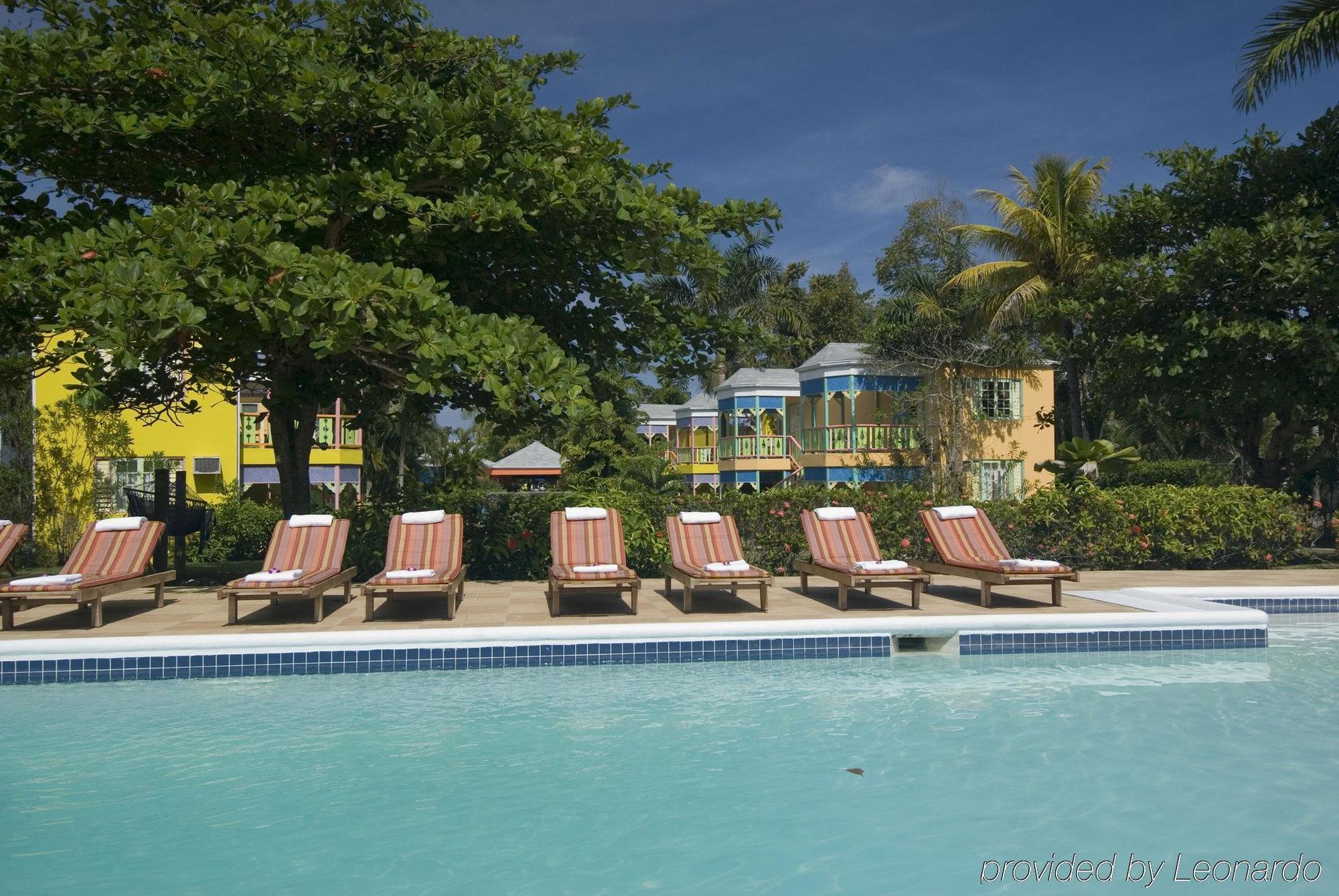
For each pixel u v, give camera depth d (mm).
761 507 13336
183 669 7828
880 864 4176
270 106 10594
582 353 13875
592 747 5977
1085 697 7277
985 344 30266
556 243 12602
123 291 8633
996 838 4477
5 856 4262
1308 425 18734
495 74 12352
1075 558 13961
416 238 10875
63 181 12008
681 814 4809
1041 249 29938
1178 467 27578
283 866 4156
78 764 5633
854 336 49094
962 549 10438
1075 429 29500
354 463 28641
